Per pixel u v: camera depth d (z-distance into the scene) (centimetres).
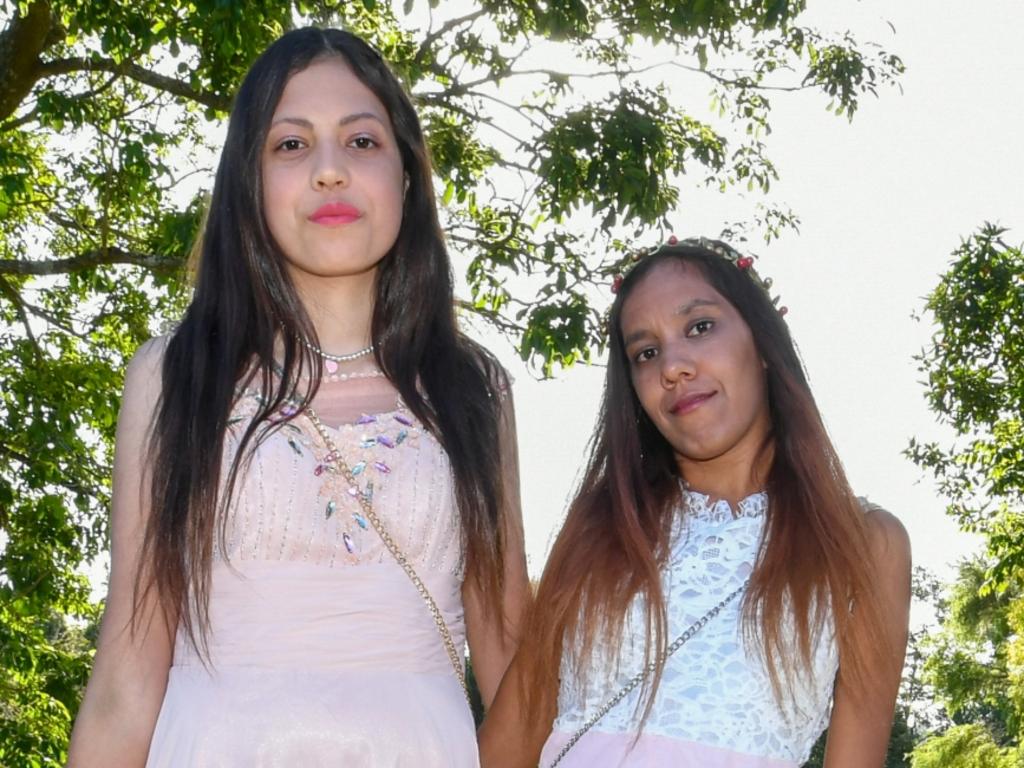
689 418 324
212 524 276
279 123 295
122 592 282
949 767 2984
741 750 302
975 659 3022
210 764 261
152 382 290
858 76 1067
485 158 1038
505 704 326
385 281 308
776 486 327
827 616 313
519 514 320
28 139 1159
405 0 839
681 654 312
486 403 309
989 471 1784
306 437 286
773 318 338
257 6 719
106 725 277
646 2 973
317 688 268
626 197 916
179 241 880
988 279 1825
